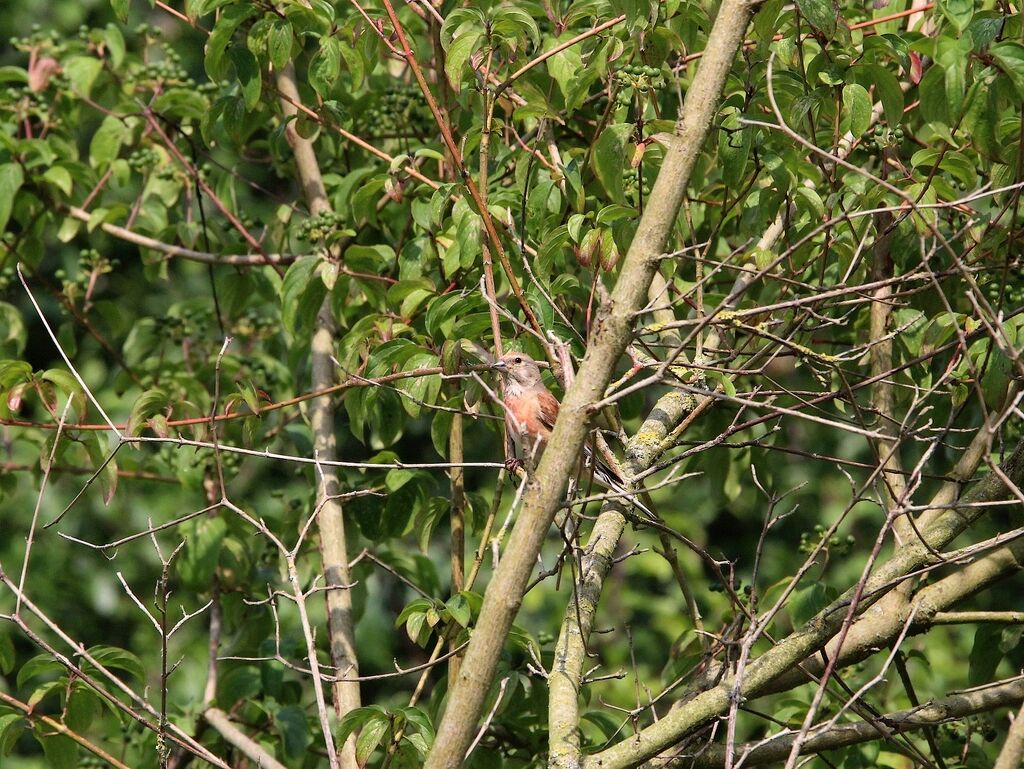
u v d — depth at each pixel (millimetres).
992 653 9328
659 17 9305
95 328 14633
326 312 11852
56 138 12531
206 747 10898
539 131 9578
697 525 21469
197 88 12688
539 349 9781
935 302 9875
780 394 8195
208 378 12688
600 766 7383
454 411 8578
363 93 11844
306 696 14141
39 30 13391
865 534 19734
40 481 12031
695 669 8758
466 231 8914
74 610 18906
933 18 9336
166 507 19172
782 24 8773
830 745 8477
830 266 10508
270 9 9844
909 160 10734
